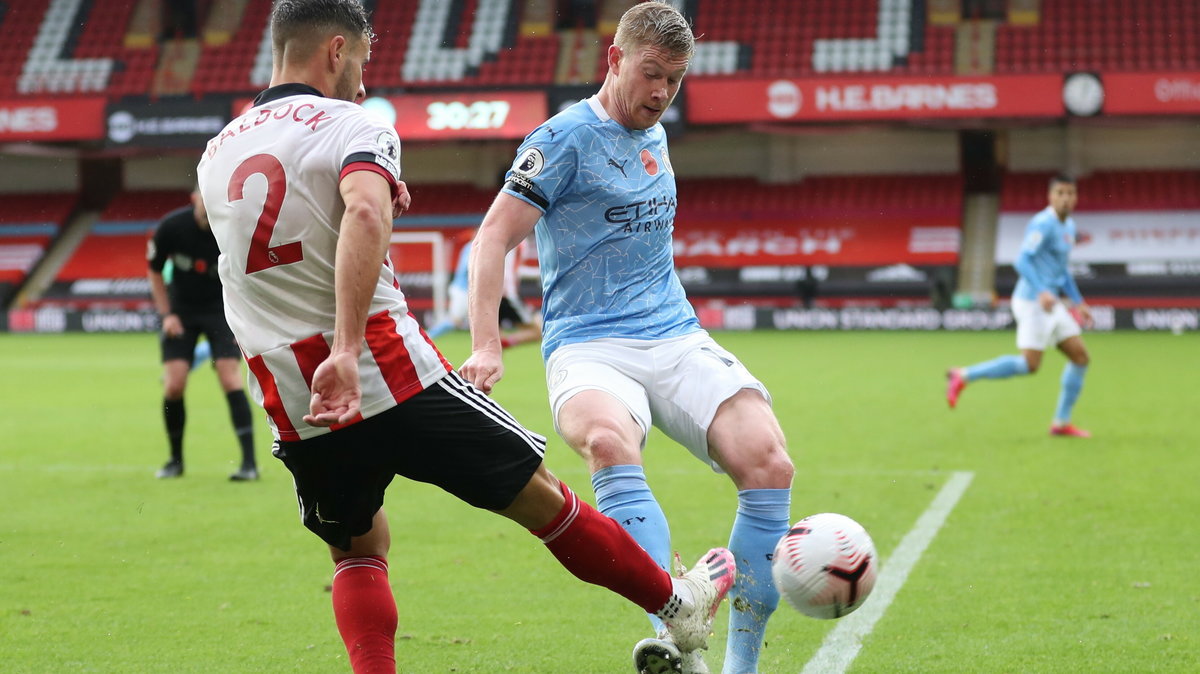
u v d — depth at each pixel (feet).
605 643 40.42
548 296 37.01
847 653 38.60
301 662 38.45
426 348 28.84
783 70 256.32
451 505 66.74
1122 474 73.67
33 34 280.72
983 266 246.47
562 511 29.99
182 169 284.20
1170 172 257.55
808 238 257.34
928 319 231.50
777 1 268.21
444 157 280.72
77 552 54.80
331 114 28.02
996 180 265.34
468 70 260.83
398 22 270.67
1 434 98.94
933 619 42.39
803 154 270.87
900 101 228.02
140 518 62.75
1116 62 248.52
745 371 35.35
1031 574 48.80
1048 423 100.27
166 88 269.44
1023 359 94.17
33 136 239.30
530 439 29.73
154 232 73.20
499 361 32.99
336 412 26.17
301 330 28.02
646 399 35.50
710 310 241.76
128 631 42.01
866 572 30.32
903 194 263.29
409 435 28.37
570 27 272.72
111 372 158.30
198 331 75.46
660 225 36.55
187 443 93.20
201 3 281.54
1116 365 153.79
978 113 225.97
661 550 32.63
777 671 36.86
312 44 29.04
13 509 65.41
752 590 33.24
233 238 28.09
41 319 251.39
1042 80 223.92
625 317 35.91
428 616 43.83
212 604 45.75
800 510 63.26
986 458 81.35
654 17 34.65
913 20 260.62
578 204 35.65
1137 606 43.70
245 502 67.46
